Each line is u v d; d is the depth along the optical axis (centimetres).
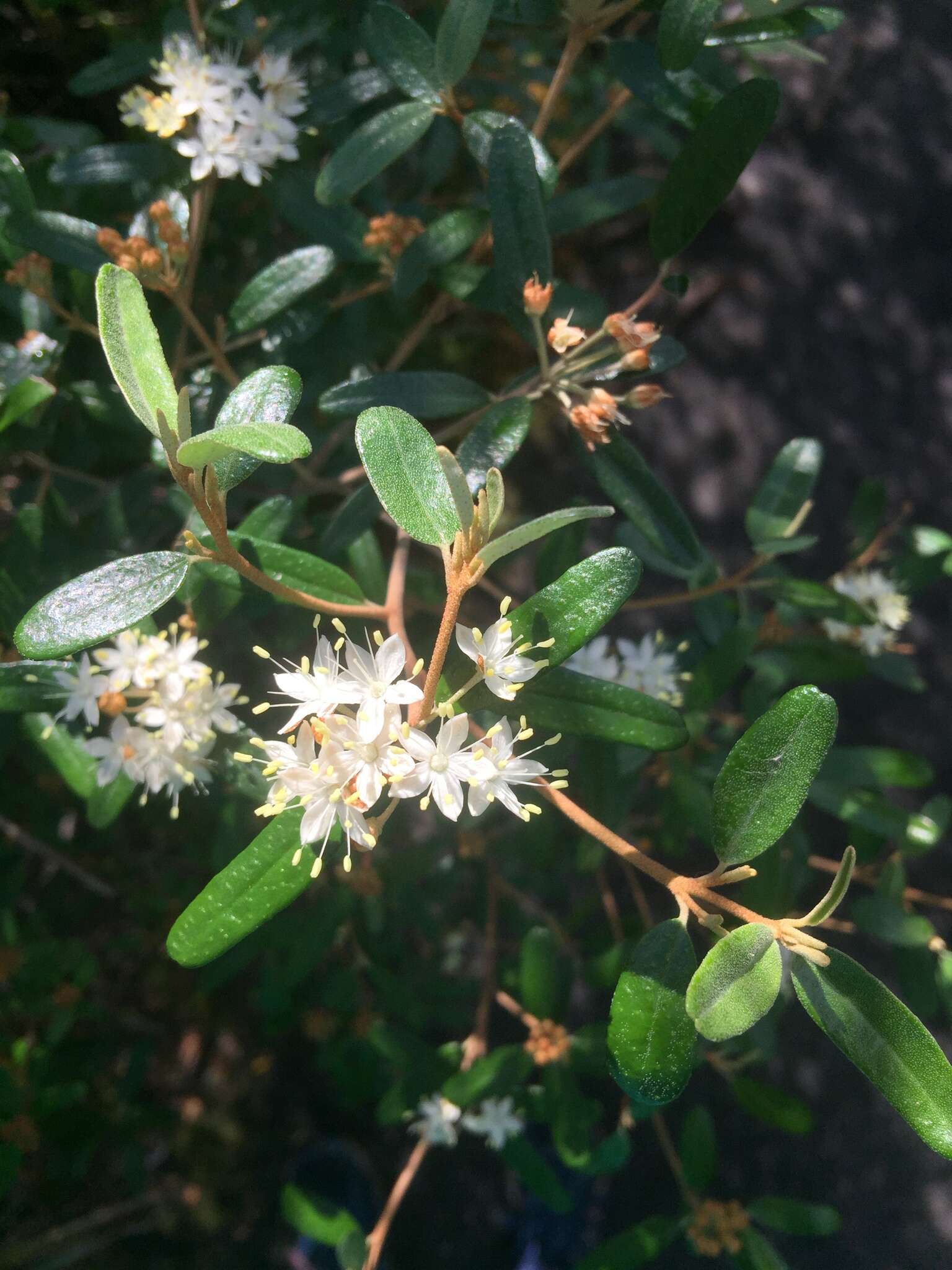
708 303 50
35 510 22
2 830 32
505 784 16
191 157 23
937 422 50
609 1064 15
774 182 51
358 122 26
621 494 21
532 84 34
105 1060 38
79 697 19
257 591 19
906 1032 15
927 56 51
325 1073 48
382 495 14
